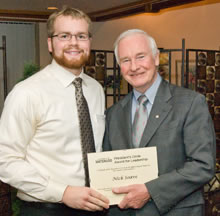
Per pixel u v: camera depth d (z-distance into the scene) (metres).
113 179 1.71
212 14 5.07
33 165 1.80
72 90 1.91
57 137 1.81
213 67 4.01
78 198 1.70
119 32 7.03
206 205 3.09
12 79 7.71
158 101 1.78
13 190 3.31
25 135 1.77
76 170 1.82
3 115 1.78
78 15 1.87
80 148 1.85
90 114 1.97
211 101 4.05
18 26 7.64
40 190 1.73
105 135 1.98
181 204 1.70
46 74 1.91
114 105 2.02
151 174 1.71
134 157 1.71
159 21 6.10
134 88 1.86
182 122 1.70
